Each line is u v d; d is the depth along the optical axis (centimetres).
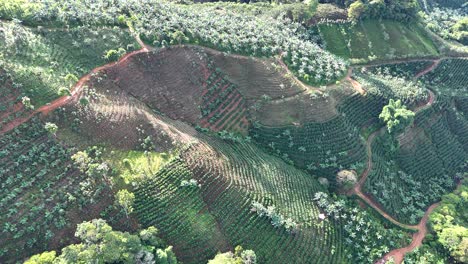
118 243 5550
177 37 8725
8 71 6800
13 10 7981
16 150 6244
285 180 7625
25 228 5647
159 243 6034
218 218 6625
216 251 6331
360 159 8562
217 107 8388
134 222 6200
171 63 8488
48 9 8275
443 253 7688
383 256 7275
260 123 8462
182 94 8238
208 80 8600
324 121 8606
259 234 6681
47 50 7606
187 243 6253
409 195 8738
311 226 7088
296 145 8381
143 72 8162
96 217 6044
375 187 8306
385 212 8062
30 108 6631
